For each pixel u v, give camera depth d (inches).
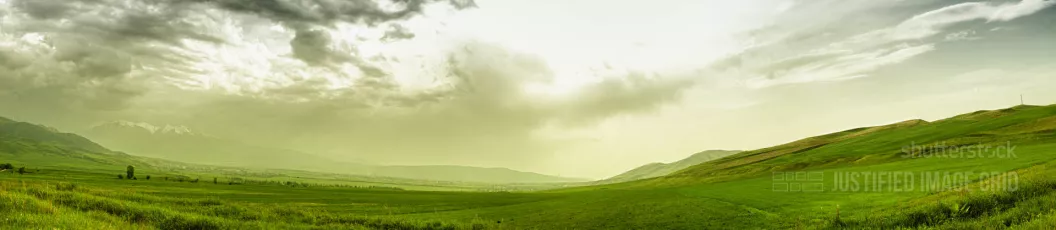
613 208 2662.4
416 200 4453.7
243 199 4783.5
